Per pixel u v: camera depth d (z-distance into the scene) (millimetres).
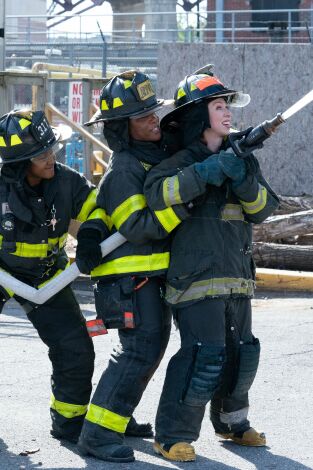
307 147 16656
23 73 13469
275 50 16891
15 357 7879
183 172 4879
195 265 5023
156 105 5090
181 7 31266
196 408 5105
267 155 16859
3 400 6562
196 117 5055
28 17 29703
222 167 4836
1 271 5348
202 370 4992
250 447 5465
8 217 5227
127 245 5148
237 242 5098
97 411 5184
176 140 5254
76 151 16594
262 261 11438
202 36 28609
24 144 5059
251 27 28938
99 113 5203
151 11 31391
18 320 9555
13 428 5871
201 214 5051
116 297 5109
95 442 5195
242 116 17188
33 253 5332
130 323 5078
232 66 17125
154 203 4934
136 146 5145
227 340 5180
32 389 6863
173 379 5078
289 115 4676
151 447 5465
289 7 28859
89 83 15641
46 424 5965
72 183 5328
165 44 17406
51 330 5422
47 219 5277
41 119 5145
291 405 6418
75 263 5145
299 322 9125
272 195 5195
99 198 5230
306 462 5195
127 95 5047
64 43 28406
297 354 7859
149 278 5145
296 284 10750
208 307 5020
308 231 11953
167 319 5270
